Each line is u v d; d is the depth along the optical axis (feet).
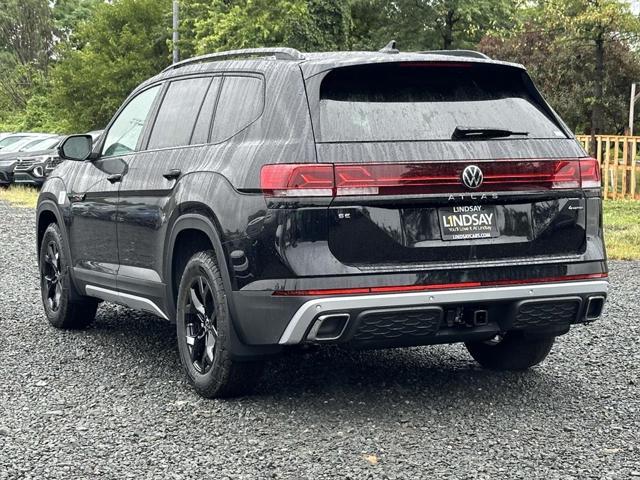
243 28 98.99
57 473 14.61
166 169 20.16
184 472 14.62
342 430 16.74
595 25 74.49
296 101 17.29
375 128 17.07
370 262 16.67
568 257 17.97
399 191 16.72
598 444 15.97
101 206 22.95
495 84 18.49
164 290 20.13
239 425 17.06
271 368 21.34
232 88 19.44
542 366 21.66
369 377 20.52
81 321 25.85
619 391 19.45
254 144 17.67
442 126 17.43
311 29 102.47
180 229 19.06
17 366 21.94
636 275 35.81
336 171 16.51
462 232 17.17
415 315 16.72
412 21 130.11
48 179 26.66
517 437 16.34
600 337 24.75
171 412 17.94
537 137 18.07
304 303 16.31
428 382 20.10
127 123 23.18
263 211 16.79
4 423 17.37
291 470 14.67
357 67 17.35
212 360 18.51
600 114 81.46
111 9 154.30
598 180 18.48
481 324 17.43
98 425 17.17
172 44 118.21
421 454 15.42
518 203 17.67
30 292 32.89
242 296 17.12
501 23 129.90
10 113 211.20
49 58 230.68
